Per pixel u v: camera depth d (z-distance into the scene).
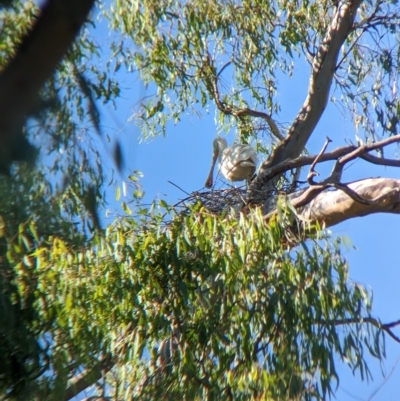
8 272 15.39
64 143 13.23
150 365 16.31
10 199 13.76
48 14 10.36
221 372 16.02
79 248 15.88
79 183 14.37
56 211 14.80
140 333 16.33
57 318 15.72
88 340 15.77
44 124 12.09
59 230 15.62
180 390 15.91
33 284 15.62
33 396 15.12
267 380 15.81
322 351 15.97
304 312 16.33
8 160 11.64
